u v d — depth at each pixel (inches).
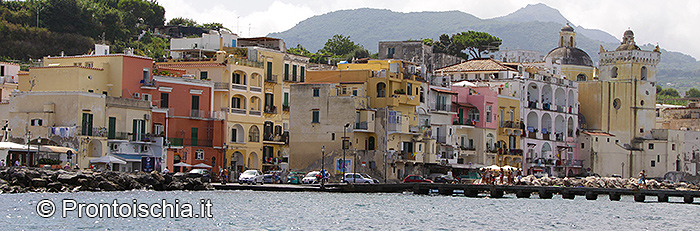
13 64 5226.4
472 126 5826.8
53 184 3609.7
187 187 4060.0
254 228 2817.4
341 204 3646.7
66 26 7027.6
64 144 4185.5
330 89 5142.7
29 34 6663.4
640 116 6978.4
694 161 7017.7
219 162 4955.7
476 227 3051.2
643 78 7052.2
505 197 4603.8
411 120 5383.9
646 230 3157.0
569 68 7111.2
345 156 5068.9
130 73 4596.5
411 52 7455.7
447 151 5634.8
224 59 5113.2
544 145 6451.8
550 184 5516.7
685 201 4471.0
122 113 4448.8
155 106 4640.8
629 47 7003.0
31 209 3002.0
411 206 3700.8
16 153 4005.9
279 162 5378.9
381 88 5246.1
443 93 5674.2
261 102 5275.6
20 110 4362.7
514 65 6924.2
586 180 5767.7
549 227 3147.1
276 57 5433.1
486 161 5856.3
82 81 4443.9
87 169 3956.7
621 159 6850.4
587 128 6948.8
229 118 5019.7
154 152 4576.8
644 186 5123.0
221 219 2984.7
